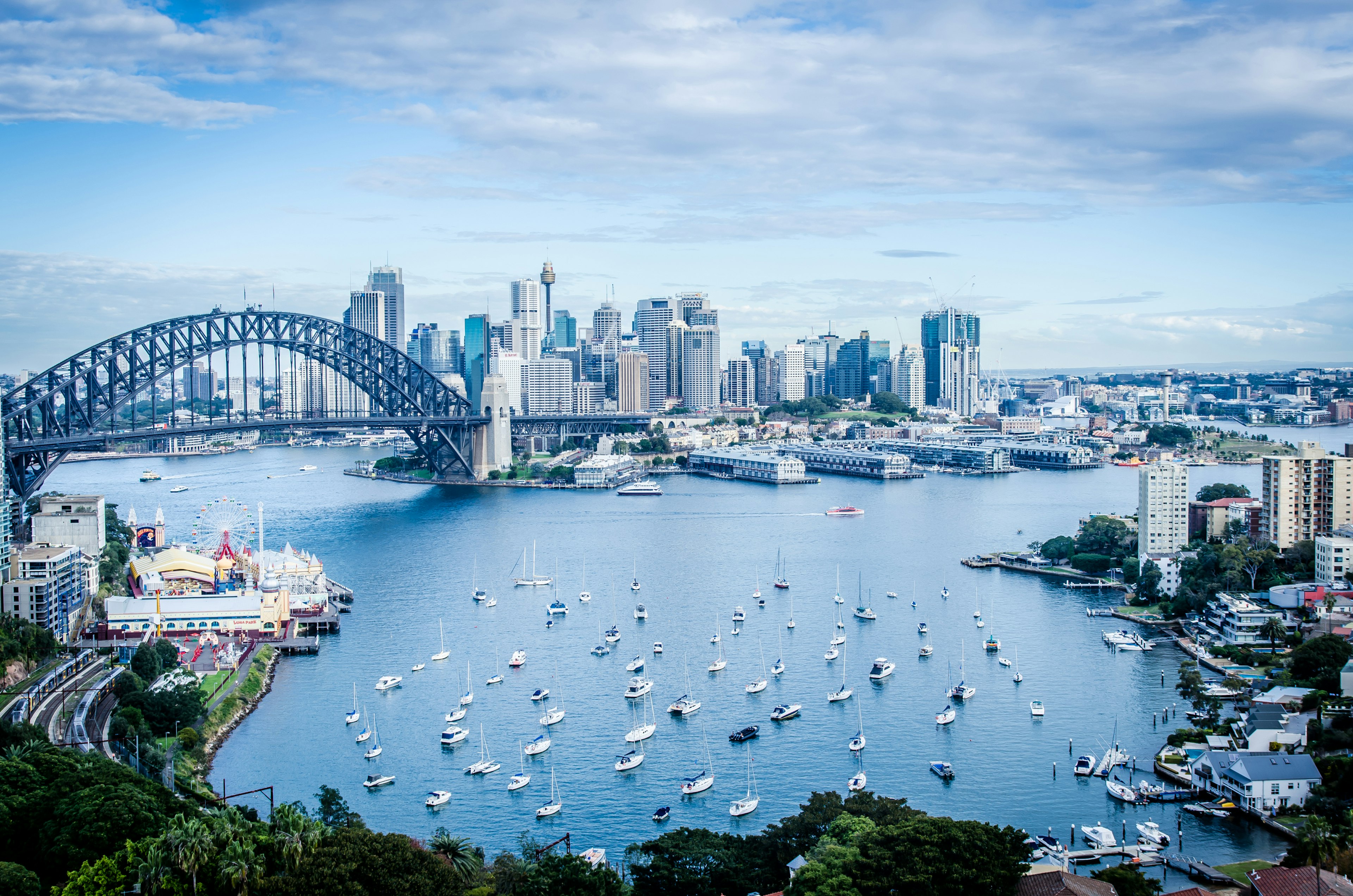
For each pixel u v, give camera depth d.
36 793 158.62
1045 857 178.00
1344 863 156.88
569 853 157.38
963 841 150.38
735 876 157.88
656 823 198.25
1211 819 195.62
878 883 144.00
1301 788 194.88
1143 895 151.25
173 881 137.00
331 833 152.25
